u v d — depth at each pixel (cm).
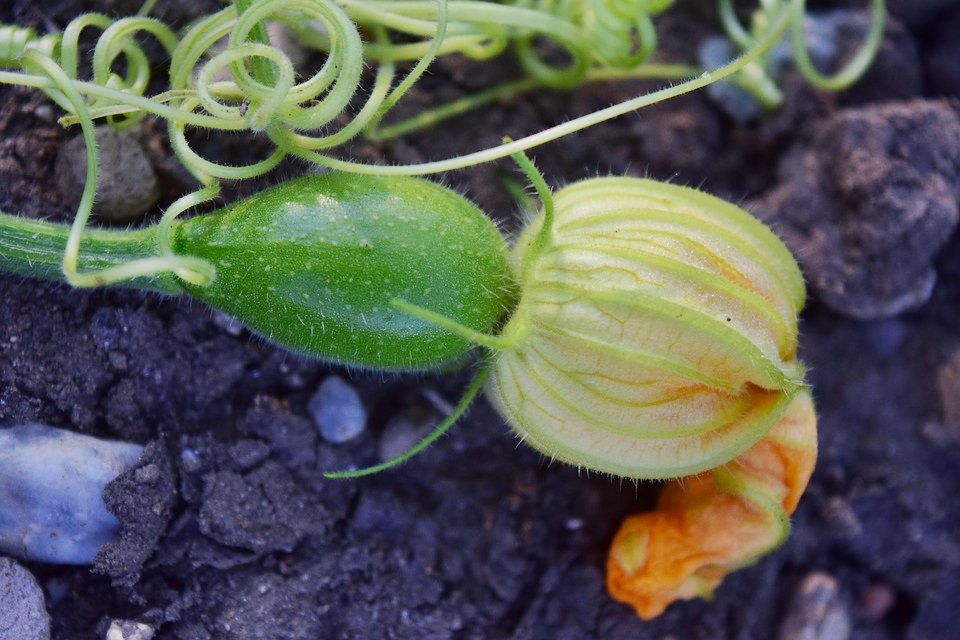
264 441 32
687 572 31
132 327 31
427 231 29
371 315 29
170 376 32
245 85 28
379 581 32
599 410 29
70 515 30
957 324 36
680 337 28
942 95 36
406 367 30
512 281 30
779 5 35
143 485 31
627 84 35
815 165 35
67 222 32
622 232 29
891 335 35
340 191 29
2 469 30
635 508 33
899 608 35
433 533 33
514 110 35
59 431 31
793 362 30
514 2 34
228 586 31
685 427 29
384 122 34
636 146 35
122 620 31
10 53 31
